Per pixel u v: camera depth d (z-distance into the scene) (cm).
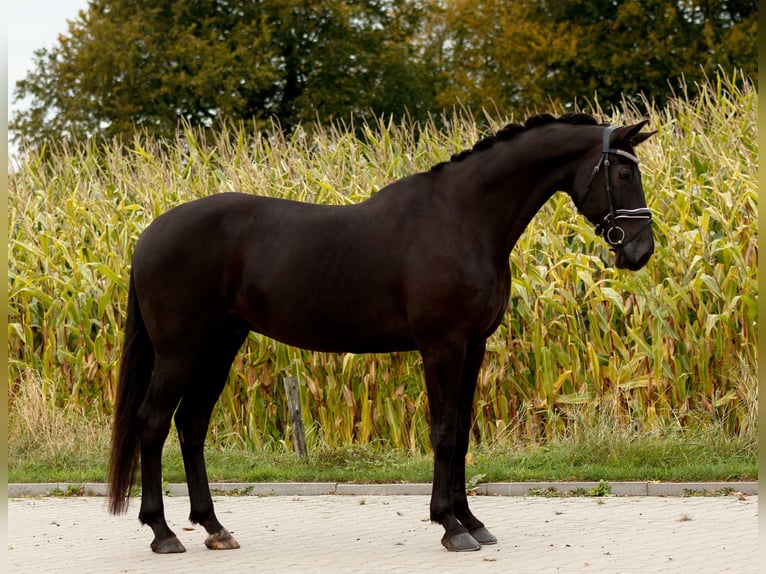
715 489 1041
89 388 1456
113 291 1450
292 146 1620
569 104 3309
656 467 1124
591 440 1177
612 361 1269
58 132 3550
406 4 4097
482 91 3556
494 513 966
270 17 3641
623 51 3178
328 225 832
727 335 1241
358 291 816
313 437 1349
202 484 852
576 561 740
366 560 766
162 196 1512
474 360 838
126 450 834
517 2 3700
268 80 3497
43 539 884
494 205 820
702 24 3219
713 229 1341
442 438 798
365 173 1489
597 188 805
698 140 1441
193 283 828
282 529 915
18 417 1361
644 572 698
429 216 818
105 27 3588
